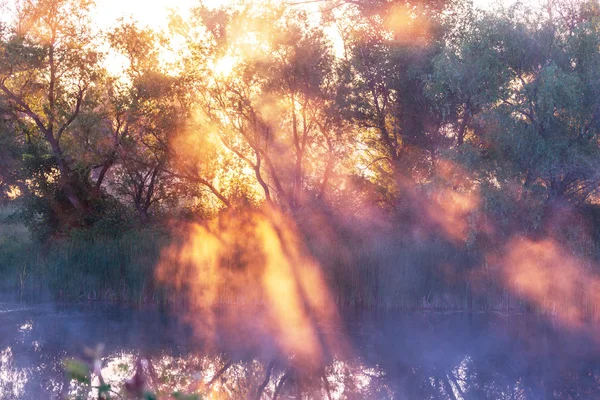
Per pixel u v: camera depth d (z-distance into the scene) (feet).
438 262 58.95
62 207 78.28
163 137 75.77
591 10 59.41
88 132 74.54
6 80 76.89
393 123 76.38
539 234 57.88
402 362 42.73
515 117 55.93
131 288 61.93
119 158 76.43
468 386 38.32
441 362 42.75
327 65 73.20
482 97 57.26
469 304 57.82
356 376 40.06
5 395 34.30
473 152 57.41
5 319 53.42
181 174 78.74
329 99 74.33
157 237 68.44
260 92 74.38
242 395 36.14
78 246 66.49
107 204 77.97
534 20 57.21
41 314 55.52
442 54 59.98
